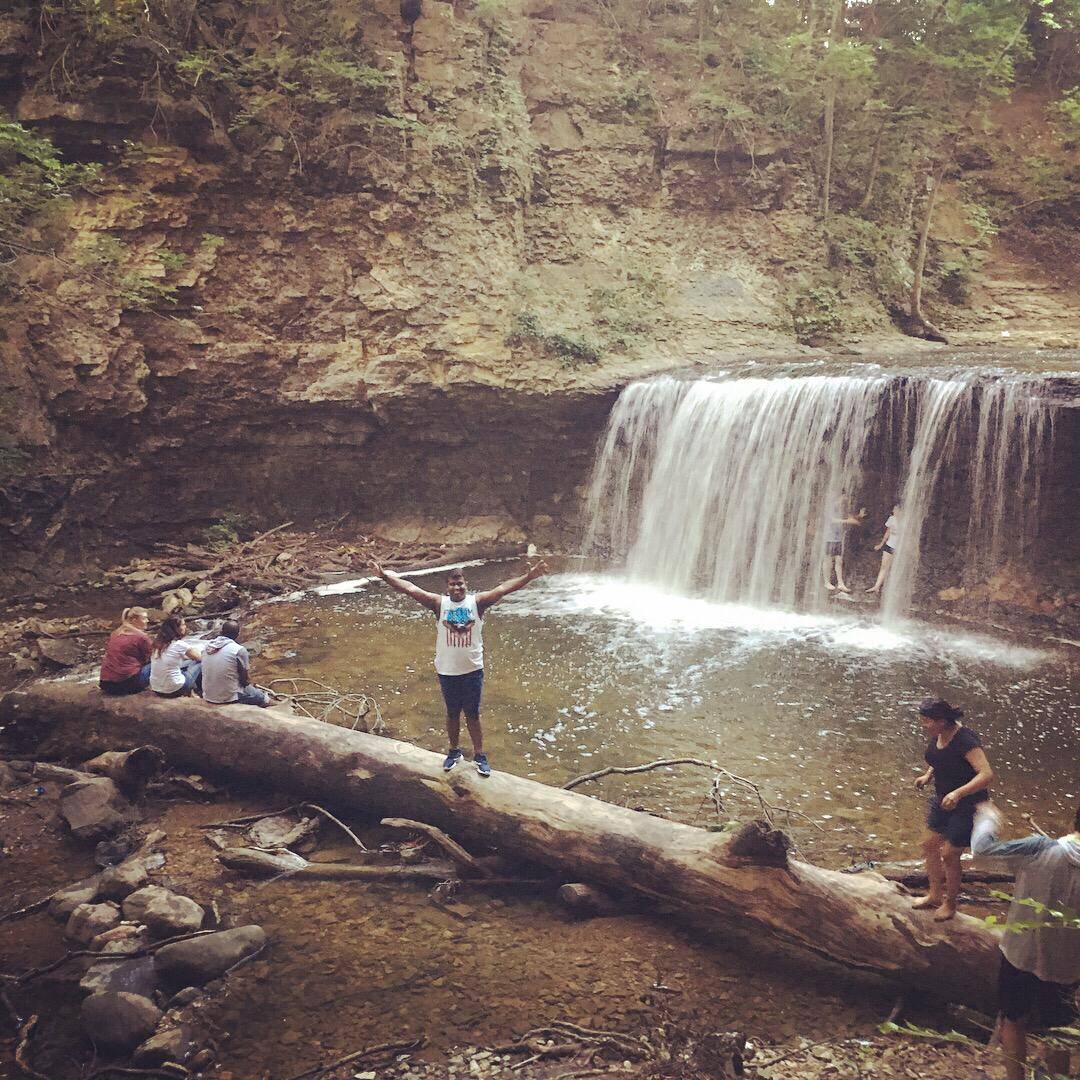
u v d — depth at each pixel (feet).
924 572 48.11
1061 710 34.09
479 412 61.41
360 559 58.23
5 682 37.63
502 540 63.72
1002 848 15.48
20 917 22.06
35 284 51.75
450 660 23.94
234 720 27.76
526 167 70.03
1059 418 42.01
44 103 53.21
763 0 77.92
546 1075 16.51
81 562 53.36
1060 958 14.96
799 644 42.47
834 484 49.21
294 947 20.70
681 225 76.13
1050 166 83.46
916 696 35.65
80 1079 16.93
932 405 46.42
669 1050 17.07
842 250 76.95
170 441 56.34
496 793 23.79
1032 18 86.79
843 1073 16.47
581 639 43.24
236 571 53.83
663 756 30.37
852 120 79.30
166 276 55.57
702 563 54.44
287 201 59.57
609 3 77.77
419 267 62.28
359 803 25.90
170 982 19.60
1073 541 43.68
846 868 23.41
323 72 58.95
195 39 57.52
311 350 59.11
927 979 18.44
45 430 51.03
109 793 26.30
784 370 56.08
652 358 67.46
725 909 20.40
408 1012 18.43
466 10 70.59
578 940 20.98
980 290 82.12
